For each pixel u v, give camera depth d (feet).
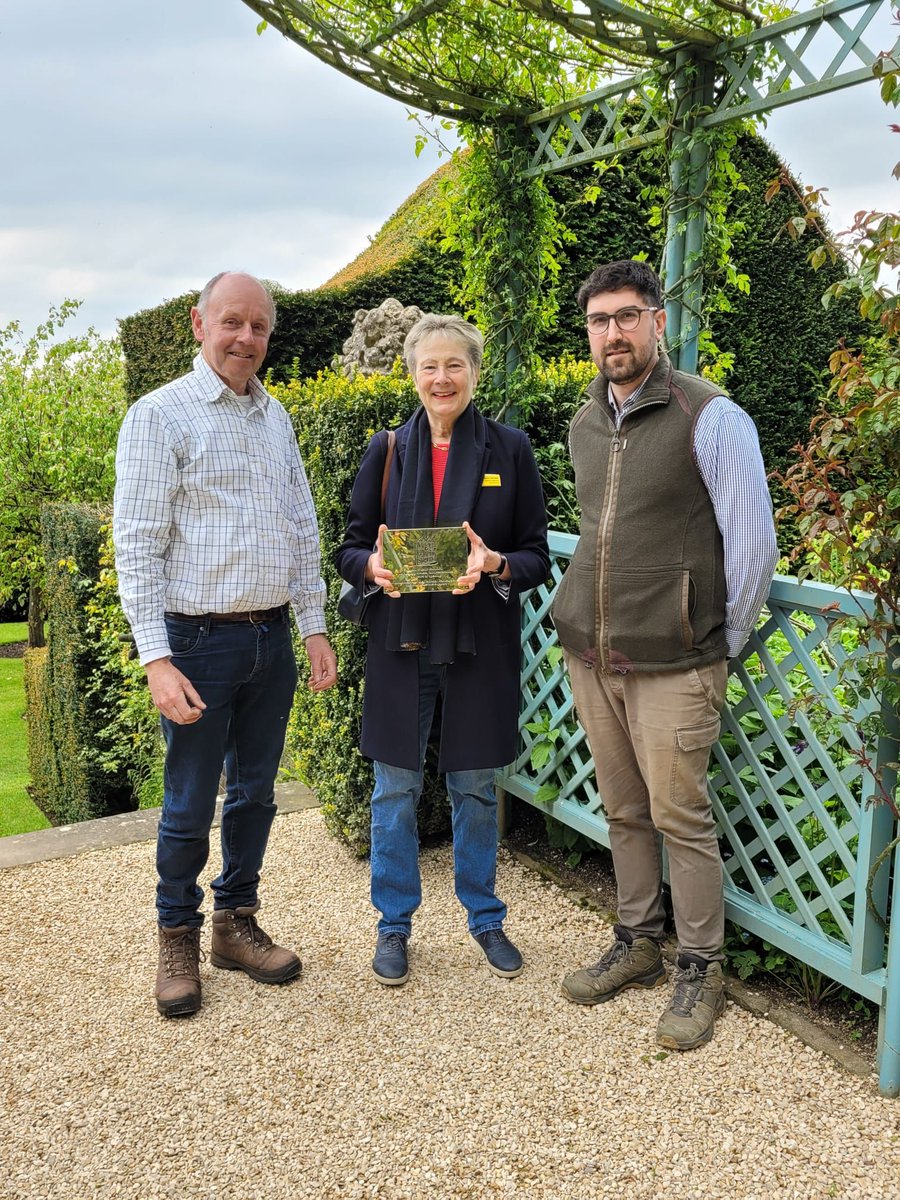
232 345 7.74
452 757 8.52
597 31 9.55
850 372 6.56
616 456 7.56
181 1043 7.82
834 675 7.16
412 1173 6.24
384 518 8.70
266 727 8.66
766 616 9.21
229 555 7.79
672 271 10.89
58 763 25.41
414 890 9.04
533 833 12.38
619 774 8.30
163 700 7.52
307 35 11.19
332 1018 8.16
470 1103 6.95
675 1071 7.26
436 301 27.40
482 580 8.36
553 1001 8.36
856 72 8.43
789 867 8.13
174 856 8.20
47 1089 7.23
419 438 8.52
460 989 8.61
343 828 11.92
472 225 13.79
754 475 6.97
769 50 9.43
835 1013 8.05
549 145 12.67
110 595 21.20
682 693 7.39
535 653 11.41
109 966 9.18
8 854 12.00
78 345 37.06
